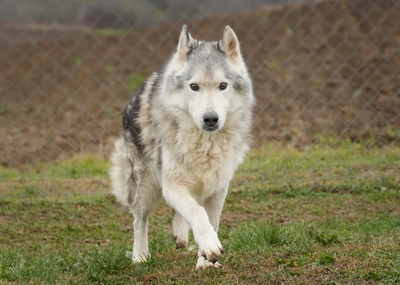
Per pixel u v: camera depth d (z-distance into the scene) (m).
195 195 14.98
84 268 14.33
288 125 36.94
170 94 14.56
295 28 53.34
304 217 20.48
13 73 51.50
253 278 12.64
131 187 16.89
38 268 14.09
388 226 16.95
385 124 36.47
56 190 25.14
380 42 49.91
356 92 42.59
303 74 46.88
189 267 14.11
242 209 22.03
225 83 14.12
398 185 23.67
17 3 46.12
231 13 56.56
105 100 45.44
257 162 28.38
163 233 19.08
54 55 54.41
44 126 39.38
